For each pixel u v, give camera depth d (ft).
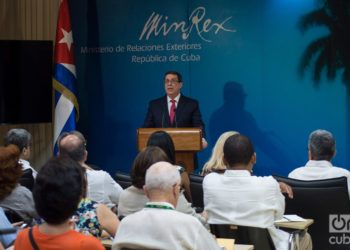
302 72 25.40
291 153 25.66
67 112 25.27
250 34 25.88
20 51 24.84
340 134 25.11
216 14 26.20
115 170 27.73
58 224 7.97
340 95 25.03
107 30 27.40
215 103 26.40
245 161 12.87
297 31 25.38
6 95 24.71
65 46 25.43
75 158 13.80
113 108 27.58
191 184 15.38
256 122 25.98
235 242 12.63
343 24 24.82
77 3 27.55
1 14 27.20
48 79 25.36
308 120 25.44
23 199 12.63
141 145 19.60
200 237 9.02
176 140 19.51
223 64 26.23
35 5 27.14
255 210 12.45
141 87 27.22
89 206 11.19
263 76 25.80
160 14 26.81
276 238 12.68
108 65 27.45
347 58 24.86
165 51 26.86
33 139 27.58
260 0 25.66
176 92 23.07
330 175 15.76
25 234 8.05
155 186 9.20
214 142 26.43
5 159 11.05
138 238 9.04
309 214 14.79
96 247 7.93
